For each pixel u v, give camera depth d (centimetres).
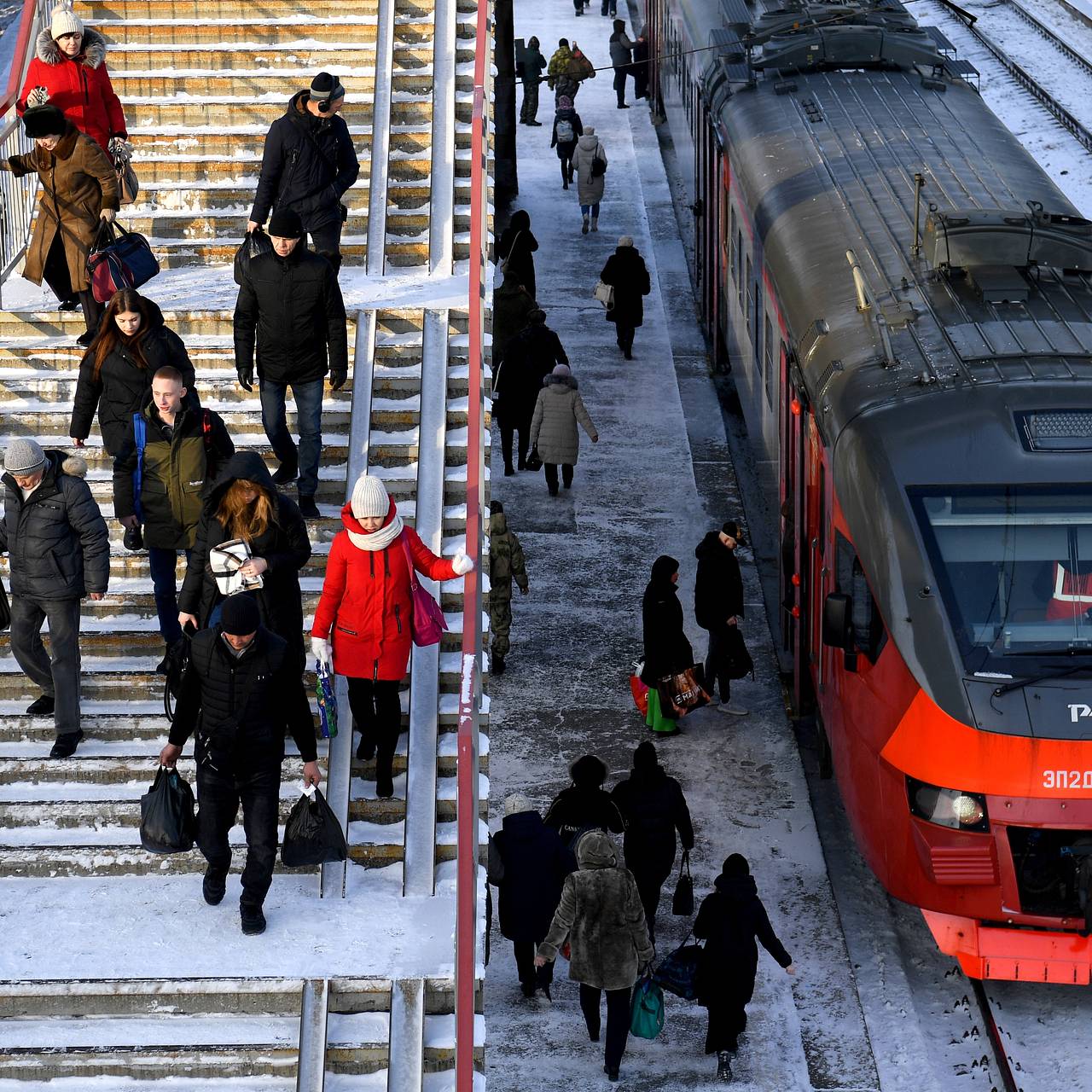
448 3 2091
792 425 2022
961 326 1695
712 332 3231
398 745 1348
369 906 1226
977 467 1531
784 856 1806
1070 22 5950
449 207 1870
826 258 1964
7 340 1705
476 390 1463
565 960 1659
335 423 1591
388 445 1566
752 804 1908
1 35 6134
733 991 1427
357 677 1251
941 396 1582
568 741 2044
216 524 1209
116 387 1387
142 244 1628
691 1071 1463
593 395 3155
